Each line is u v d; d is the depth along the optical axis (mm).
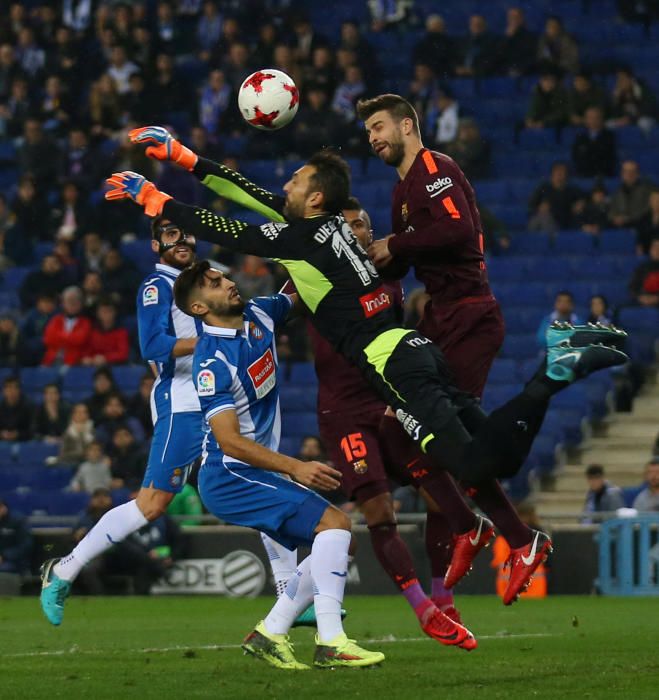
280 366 61375
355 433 25438
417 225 23625
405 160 23969
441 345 23750
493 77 74875
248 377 22047
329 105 71562
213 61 75688
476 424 21438
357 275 22109
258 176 70875
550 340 20422
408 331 21984
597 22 78000
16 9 82562
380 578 49250
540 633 30531
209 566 49938
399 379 21484
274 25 75688
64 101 78312
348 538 22156
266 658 22594
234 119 73625
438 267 23766
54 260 67250
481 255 24031
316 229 22125
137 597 49625
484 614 37562
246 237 22297
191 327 28703
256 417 22438
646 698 18125
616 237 65875
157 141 24688
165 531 49844
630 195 66375
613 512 48719
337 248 22125
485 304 23750
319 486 21328
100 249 67875
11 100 79812
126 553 49469
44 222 71812
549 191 67000
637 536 47344
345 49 72562
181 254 28734
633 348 60125
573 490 57156
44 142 73562
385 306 22281
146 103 75188
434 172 23469
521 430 20484
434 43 74125
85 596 49906
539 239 66625
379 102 23969
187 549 50188
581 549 48406
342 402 25703
